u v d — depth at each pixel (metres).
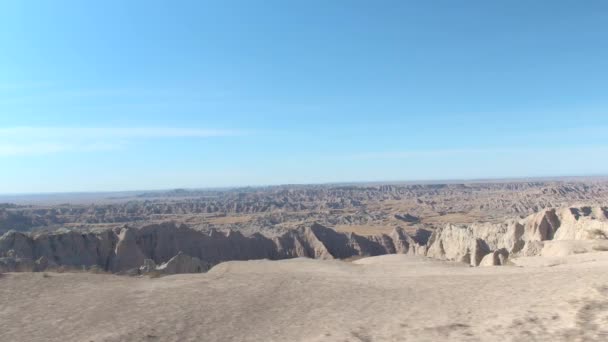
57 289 28.83
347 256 133.50
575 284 21.55
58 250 86.38
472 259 77.06
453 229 104.50
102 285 30.41
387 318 20.02
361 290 27.42
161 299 25.91
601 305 16.72
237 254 122.06
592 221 70.56
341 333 18.03
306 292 27.38
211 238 120.69
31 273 33.84
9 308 24.14
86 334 19.44
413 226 176.75
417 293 25.42
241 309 23.27
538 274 27.72
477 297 22.53
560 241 54.03
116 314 22.66
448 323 17.94
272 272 39.09
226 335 18.91
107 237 96.00
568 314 16.34
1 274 32.78
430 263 46.34
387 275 35.59
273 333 18.92
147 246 107.25
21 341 18.78
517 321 16.61
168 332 19.44
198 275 36.09
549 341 14.08
